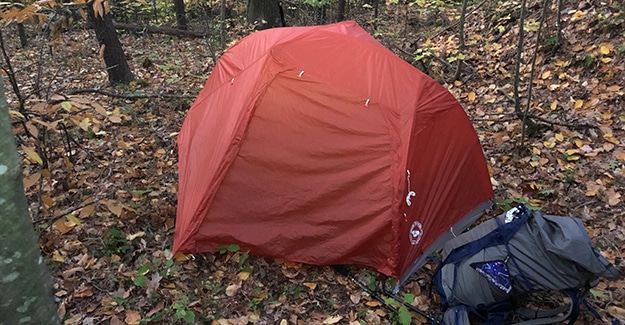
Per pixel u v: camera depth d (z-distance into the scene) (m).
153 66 8.38
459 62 6.52
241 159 3.49
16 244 1.23
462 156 3.62
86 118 3.47
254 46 4.14
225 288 3.27
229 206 3.49
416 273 3.49
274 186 3.48
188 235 3.45
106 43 6.93
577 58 5.73
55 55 7.49
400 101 3.34
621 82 5.18
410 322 2.98
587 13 6.09
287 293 3.24
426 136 3.33
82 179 4.49
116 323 2.95
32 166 4.53
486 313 2.93
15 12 3.29
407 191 3.21
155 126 5.69
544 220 2.95
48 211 3.61
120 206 3.36
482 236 3.10
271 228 3.49
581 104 5.14
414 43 8.14
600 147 4.57
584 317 2.98
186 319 2.91
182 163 4.27
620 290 3.16
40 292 1.33
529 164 4.57
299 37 3.70
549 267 2.79
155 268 3.38
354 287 3.32
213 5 12.70
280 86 3.52
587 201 4.03
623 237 3.60
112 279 3.30
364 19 10.39
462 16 6.36
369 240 3.31
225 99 4.09
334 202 3.39
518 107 5.15
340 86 3.46
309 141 3.44
